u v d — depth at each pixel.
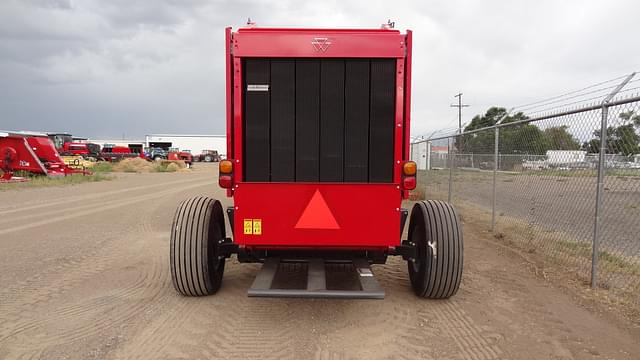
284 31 4.18
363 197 4.16
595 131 5.61
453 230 4.44
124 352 3.54
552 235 7.89
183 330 3.97
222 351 3.58
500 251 7.03
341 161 4.21
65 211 11.60
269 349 3.62
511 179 9.41
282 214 4.17
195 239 4.52
